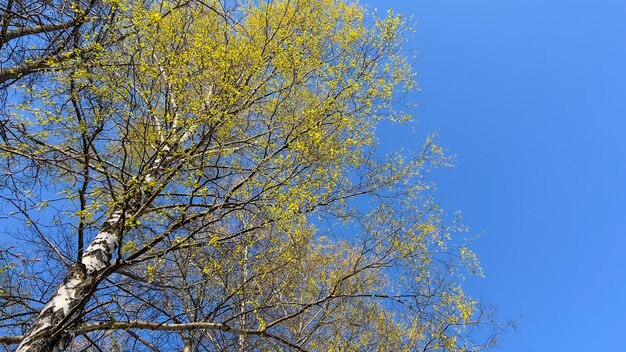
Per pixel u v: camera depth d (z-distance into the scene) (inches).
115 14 135.8
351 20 189.8
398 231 172.6
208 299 170.2
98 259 143.0
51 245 145.1
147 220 134.3
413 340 172.6
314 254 190.2
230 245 155.6
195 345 182.4
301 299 166.6
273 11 185.3
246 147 169.0
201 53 137.4
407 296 165.0
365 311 199.0
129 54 136.4
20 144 126.2
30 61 137.0
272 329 208.5
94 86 120.8
